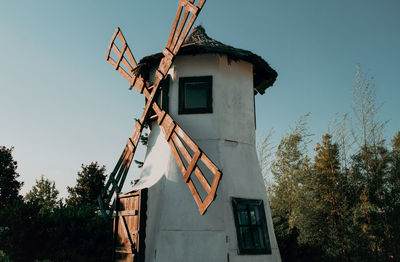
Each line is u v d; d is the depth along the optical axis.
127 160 7.80
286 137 11.12
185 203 6.43
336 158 9.60
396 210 8.30
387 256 8.05
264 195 7.14
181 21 6.89
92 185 16.20
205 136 7.02
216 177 5.33
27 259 7.61
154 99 7.52
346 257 8.63
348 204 9.12
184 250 6.02
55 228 7.86
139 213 6.27
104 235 8.01
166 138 6.80
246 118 7.57
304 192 9.83
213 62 7.48
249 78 7.95
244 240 6.36
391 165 8.89
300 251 9.00
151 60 7.88
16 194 16.14
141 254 6.05
